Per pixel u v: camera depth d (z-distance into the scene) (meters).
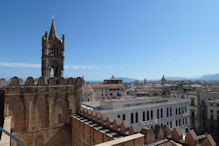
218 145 57.12
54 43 38.19
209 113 70.69
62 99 30.94
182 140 15.12
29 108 26.86
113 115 39.03
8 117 24.53
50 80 29.66
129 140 12.69
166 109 52.38
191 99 75.50
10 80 25.81
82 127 26.55
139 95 114.50
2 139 16.42
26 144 26.22
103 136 20.22
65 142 30.61
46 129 28.45
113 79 153.50
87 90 95.94
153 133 14.98
